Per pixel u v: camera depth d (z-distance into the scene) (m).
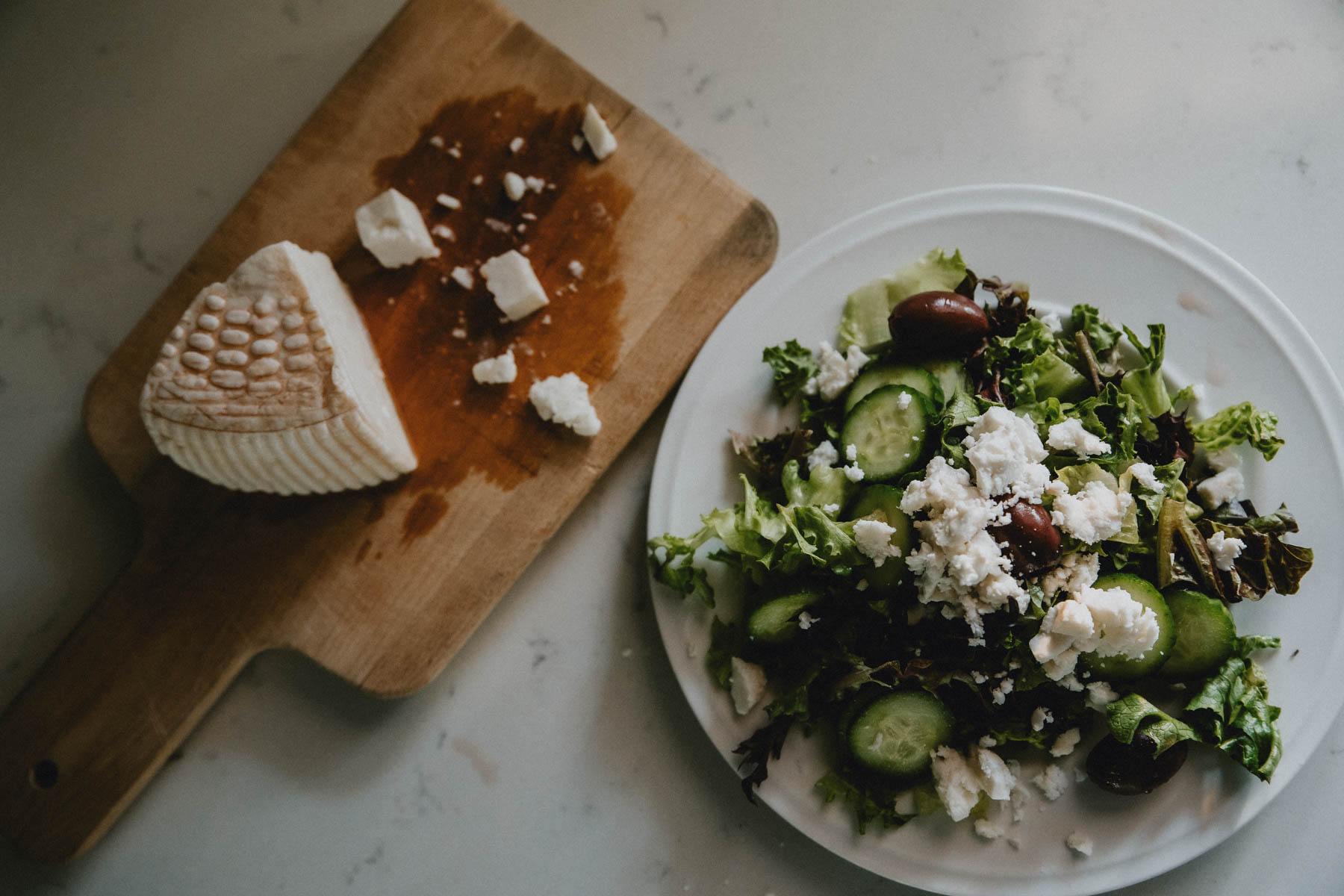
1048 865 0.50
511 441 0.53
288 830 0.54
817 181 0.55
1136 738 0.48
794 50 0.56
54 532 0.54
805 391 0.52
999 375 0.50
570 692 0.54
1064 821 0.50
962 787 0.48
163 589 0.53
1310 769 0.52
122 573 0.53
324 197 0.53
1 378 0.55
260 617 0.52
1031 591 0.47
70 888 0.53
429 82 0.54
